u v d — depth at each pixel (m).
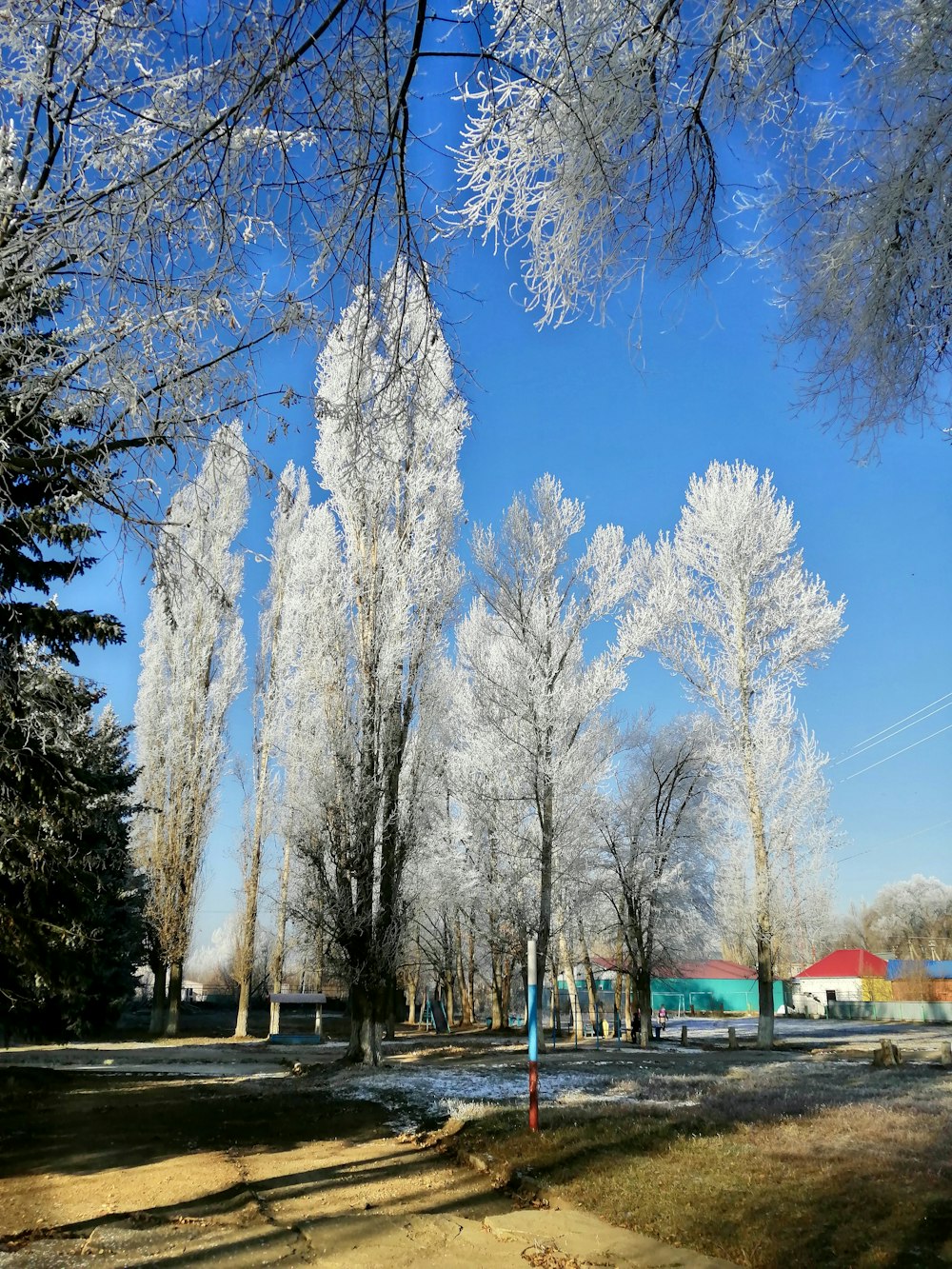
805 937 37.88
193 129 3.39
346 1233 6.64
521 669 22.53
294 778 23.17
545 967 22.81
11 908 13.23
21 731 10.27
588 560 22.84
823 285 3.46
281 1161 9.45
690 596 28.59
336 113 3.33
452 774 29.58
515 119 3.30
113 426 4.75
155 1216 7.17
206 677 36.34
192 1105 13.80
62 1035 17.44
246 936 38.03
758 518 28.39
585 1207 7.23
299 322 4.32
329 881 20.14
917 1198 6.22
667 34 3.09
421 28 3.16
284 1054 26.94
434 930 37.53
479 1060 21.34
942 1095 12.52
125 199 3.66
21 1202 7.71
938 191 3.02
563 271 3.52
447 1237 6.55
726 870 33.38
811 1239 5.69
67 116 3.63
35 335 4.13
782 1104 11.23
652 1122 9.87
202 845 36.09
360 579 21.20
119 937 27.64
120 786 25.89
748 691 28.19
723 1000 59.75
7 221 3.80
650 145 3.31
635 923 28.03
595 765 26.11
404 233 3.67
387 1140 10.76
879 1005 45.88
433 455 21.30
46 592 11.74
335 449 19.25
